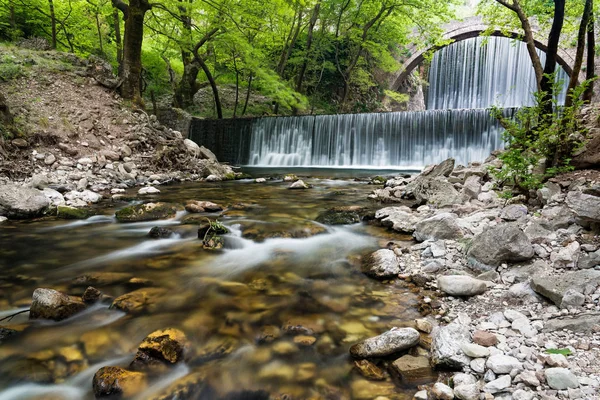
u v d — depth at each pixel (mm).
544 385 1794
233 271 3516
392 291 3113
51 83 11273
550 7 10117
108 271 3475
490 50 28938
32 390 1932
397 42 27547
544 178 5254
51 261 3770
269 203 6984
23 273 3430
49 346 2275
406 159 16188
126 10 13422
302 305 2844
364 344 2221
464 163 14914
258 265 3682
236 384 1974
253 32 18469
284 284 3229
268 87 18031
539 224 3877
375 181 10383
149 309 2732
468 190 5926
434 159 15586
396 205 6617
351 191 8719
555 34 6512
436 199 5949
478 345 2129
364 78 27891
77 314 2652
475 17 27969
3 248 4176
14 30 15914
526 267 3139
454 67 30969
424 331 2480
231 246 4250
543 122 5203
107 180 8672
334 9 24797
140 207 5844
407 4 21172
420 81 34906
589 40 8562
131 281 3240
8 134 8133
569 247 3252
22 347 2260
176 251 4094
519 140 5270
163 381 1989
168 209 5902
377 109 30172
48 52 12812
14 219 5539
